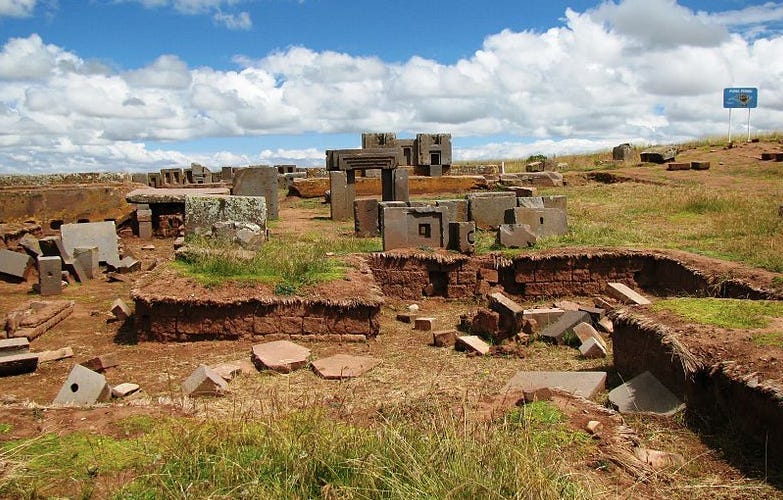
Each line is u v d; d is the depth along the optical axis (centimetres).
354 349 1109
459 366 1004
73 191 2255
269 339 1148
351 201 2522
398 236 1617
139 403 691
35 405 676
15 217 2153
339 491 479
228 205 1783
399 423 586
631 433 656
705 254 1491
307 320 1162
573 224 1978
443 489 471
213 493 467
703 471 603
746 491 560
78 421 616
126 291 1540
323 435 551
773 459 613
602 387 834
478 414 700
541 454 544
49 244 1725
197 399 830
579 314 1150
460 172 3994
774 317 836
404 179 2380
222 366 962
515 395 778
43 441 559
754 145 3828
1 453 521
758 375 665
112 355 1002
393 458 513
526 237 1642
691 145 4188
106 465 519
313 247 1554
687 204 2227
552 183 3288
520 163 4616
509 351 1064
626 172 3412
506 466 498
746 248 1477
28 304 1326
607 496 523
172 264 1310
